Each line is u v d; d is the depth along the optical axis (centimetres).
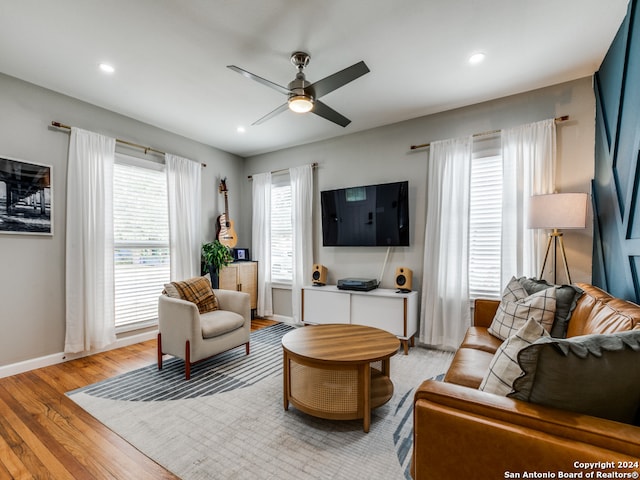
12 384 261
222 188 483
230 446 181
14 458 171
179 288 320
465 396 103
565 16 204
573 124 284
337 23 210
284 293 481
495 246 323
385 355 198
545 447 86
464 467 98
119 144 359
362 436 190
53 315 305
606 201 245
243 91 304
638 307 145
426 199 365
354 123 387
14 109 282
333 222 423
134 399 236
